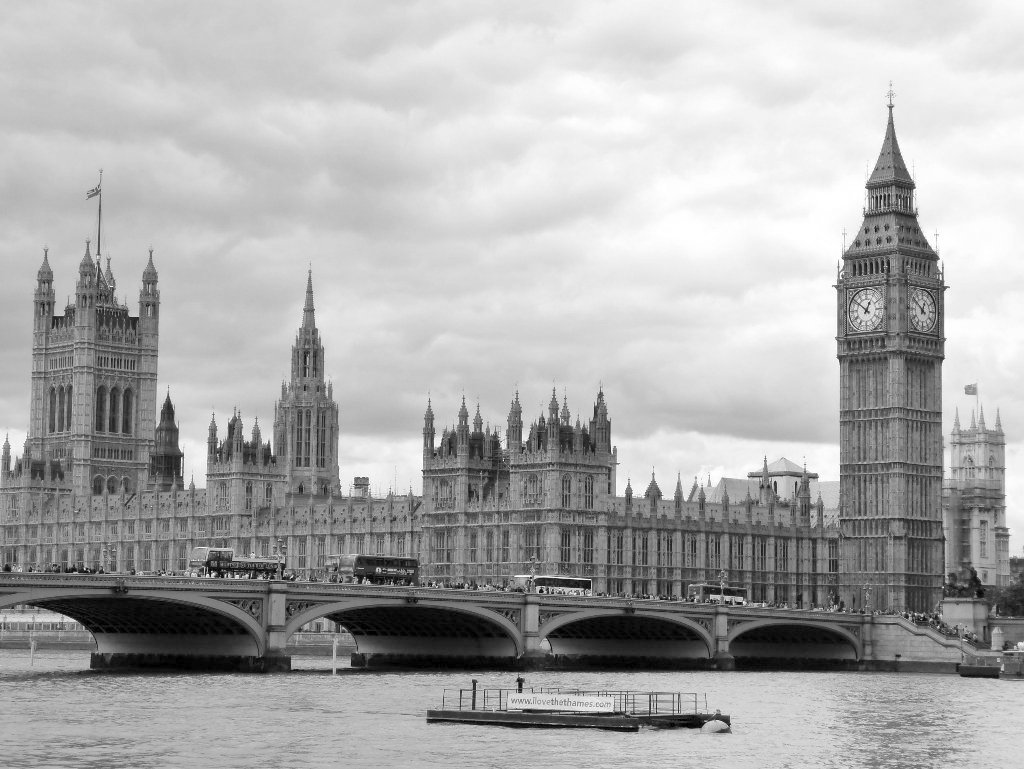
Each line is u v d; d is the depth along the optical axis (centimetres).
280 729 16812
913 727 18338
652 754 15450
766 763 15238
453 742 15988
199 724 17138
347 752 15350
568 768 14575
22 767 14412
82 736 16162
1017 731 18012
